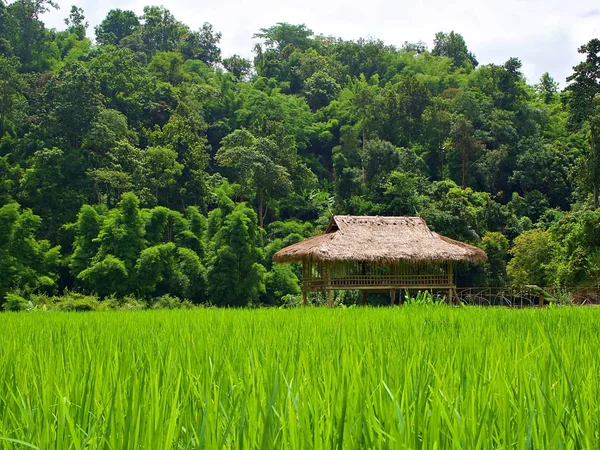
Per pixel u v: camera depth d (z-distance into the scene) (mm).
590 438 1744
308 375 2609
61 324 8281
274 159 62438
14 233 38719
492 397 2242
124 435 1706
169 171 53656
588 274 29531
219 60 106750
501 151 66000
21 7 83688
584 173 44469
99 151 55750
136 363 3336
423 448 1713
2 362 3471
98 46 94250
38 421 2043
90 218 42219
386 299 36625
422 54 107938
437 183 55312
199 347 3945
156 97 71750
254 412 1992
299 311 12078
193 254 41344
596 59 48875
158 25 103938
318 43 111062
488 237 43188
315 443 1681
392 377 2713
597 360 3291
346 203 55844
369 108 75625
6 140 57656
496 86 80938
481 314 8992
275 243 48250
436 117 71250
